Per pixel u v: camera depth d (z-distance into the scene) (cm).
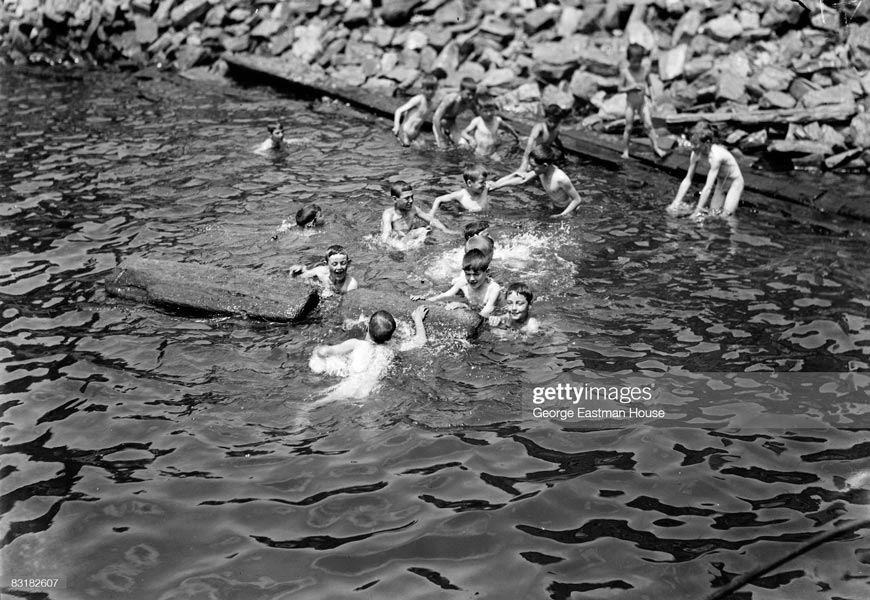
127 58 2108
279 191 1312
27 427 754
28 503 662
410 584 584
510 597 573
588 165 1451
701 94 1560
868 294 998
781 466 707
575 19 1766
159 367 846
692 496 674
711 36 1616
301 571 595
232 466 705
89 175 1386
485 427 756
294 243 1122
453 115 1557
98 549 616
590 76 1641
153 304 965
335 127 1645
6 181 1357
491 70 1759
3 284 1016
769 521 646
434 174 1398
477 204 1232
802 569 600
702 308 964
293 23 2011
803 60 1536
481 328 905
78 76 2022
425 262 1067
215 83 1950
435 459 715
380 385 810
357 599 570
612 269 1059
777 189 1308
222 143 1548
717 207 1261
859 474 696
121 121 1684
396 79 1817
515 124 1602
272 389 809
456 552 614
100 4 2142
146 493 673
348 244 1118
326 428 754
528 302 905
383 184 1348
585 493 675
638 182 1369
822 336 903
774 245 1138
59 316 944
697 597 575
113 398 796
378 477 693
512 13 1820
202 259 1077
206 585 583
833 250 1121
